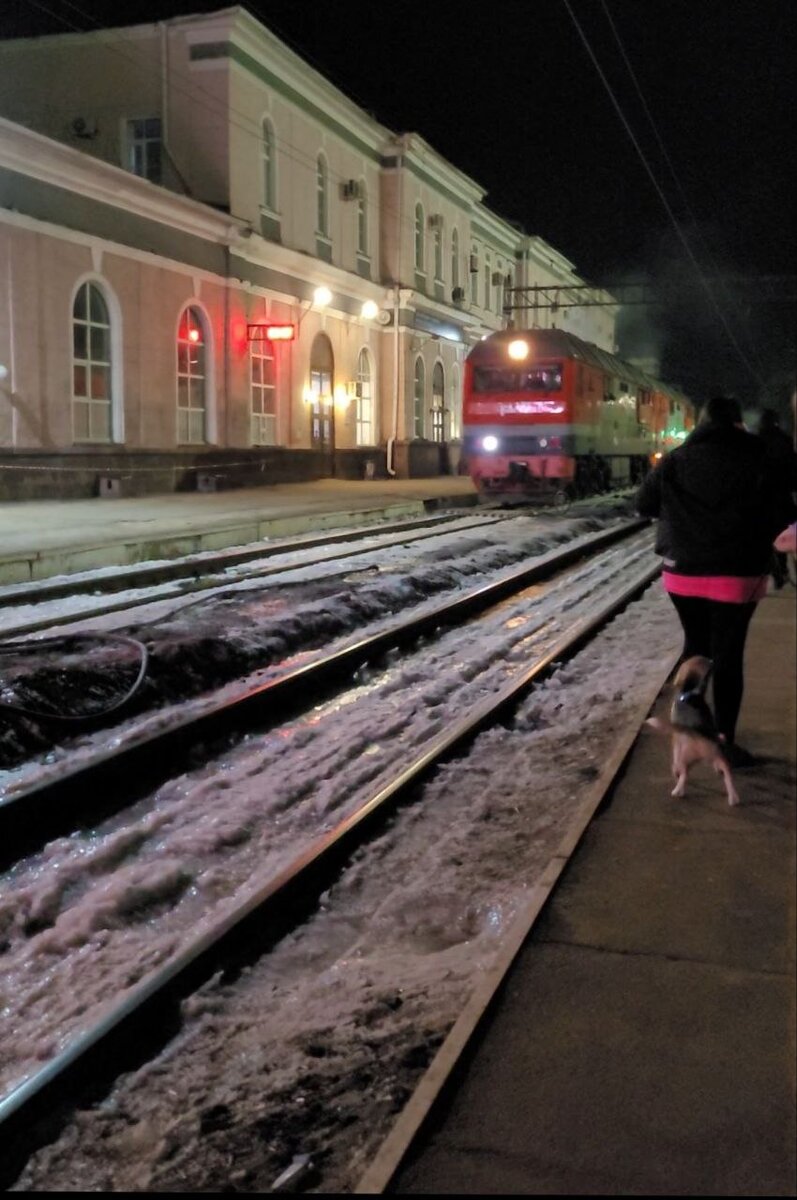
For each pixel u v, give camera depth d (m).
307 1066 3.44
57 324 19.05
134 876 5.09
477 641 10.93
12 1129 3.18
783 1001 3.47
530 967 3.70
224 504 20.06
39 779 6.32
